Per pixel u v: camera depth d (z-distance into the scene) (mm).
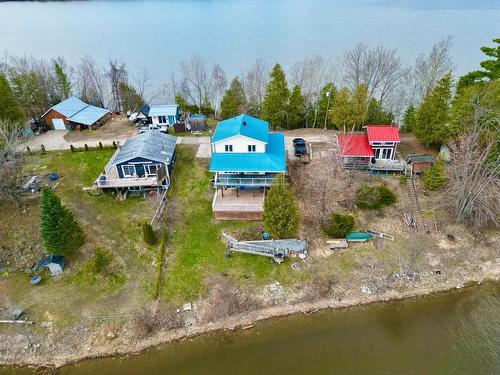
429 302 31844
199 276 33312
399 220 38938
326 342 28891
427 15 164875
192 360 27734
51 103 65812
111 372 27016
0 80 53781
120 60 114688
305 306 31297
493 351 28141
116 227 38031
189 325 29844
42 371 27094
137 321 29828
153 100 85438
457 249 36344
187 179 44781
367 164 43188
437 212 39469
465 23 140750
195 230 37719
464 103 40500
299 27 156500
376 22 155375
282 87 55438
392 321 30391
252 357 27891
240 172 39094
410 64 85938
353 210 39656
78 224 36750
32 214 38906
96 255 33125
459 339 29047
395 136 43000
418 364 27312
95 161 48375
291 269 33938
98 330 29328
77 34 162000
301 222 38219
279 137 44938
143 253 35406
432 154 46812
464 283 33375
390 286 32844
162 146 46062
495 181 37406
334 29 145750
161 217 39125
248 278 33156
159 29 170375
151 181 41344
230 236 36469
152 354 28078
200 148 51688
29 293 32156
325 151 49031
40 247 35969
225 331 29609
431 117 44750
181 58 115188
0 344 28609
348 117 50344
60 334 29141
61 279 33344
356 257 35156
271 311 30922
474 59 91188
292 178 43594
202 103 77812
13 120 52562
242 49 122438
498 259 35531
